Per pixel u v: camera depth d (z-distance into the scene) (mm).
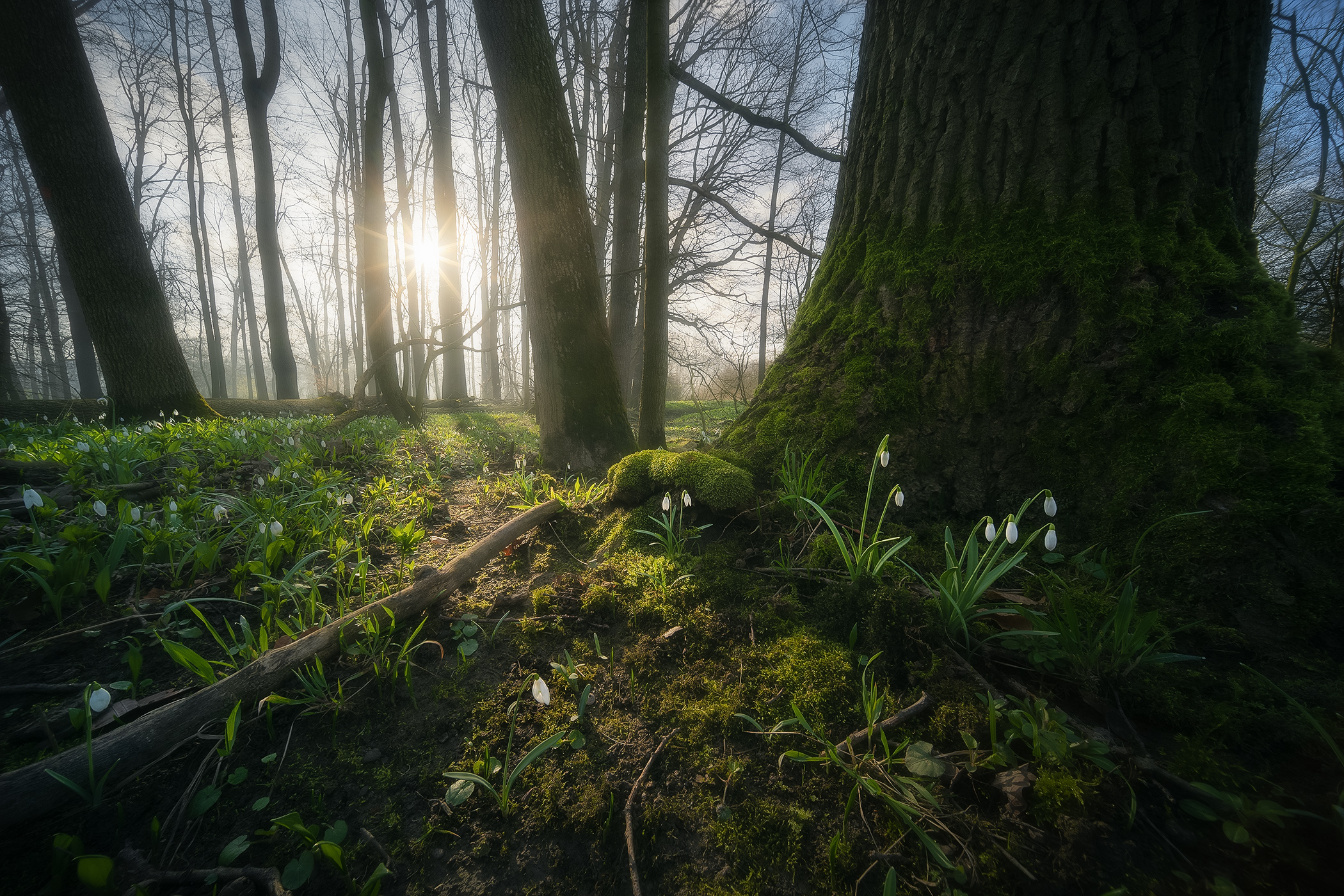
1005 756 1441
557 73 4195
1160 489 2092
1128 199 2512
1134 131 2576
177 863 1322
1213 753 1435
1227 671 1651
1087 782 1341
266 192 14555
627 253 7270
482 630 2250
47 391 29359
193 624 2123
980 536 2396
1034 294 2586
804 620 2127
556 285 4293
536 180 4164
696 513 2916
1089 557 2135
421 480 4535
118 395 6516
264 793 1524
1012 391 2570
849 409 2877
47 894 1190
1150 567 1973
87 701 1364
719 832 1429
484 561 2727
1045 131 2703
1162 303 2309
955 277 2793
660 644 2102
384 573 2643
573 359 4391
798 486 2678
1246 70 2514
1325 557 1751
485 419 10156
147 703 1659
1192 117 2494
